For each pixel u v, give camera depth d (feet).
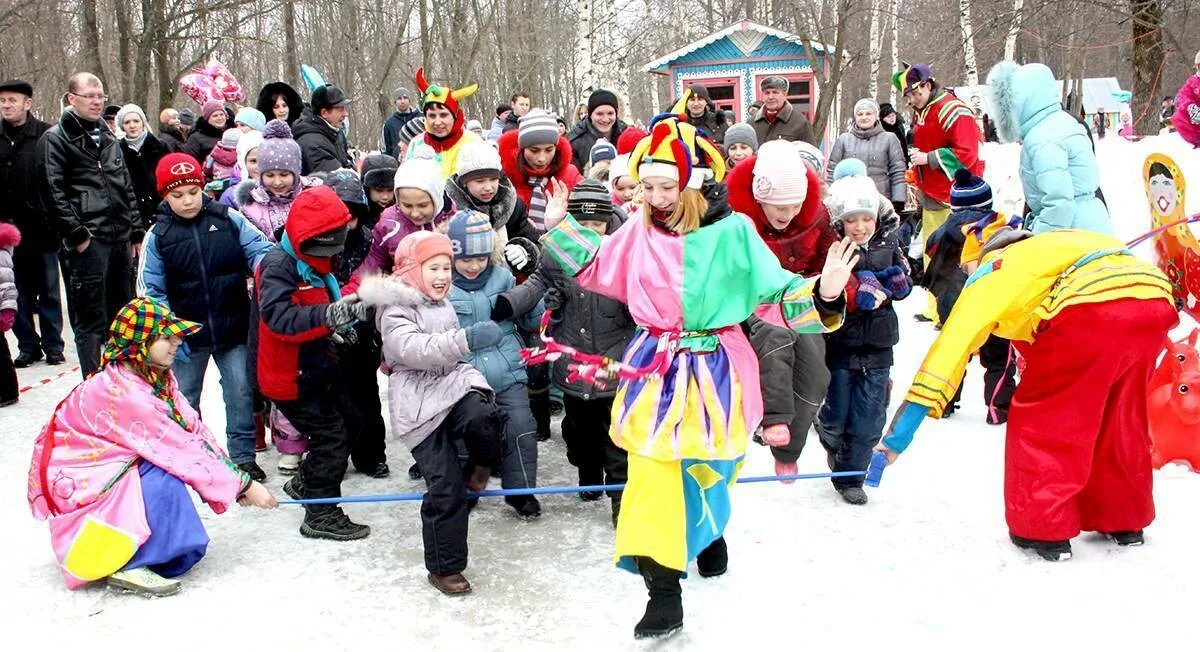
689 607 12.60
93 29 62.13
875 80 74.54
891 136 30.53
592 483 16.28
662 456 11.21
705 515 11.66
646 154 11.43
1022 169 19.07
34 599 13.21
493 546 14.71
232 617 12.65
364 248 17.98
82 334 23.07
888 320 15.29
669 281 11.44
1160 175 18.93
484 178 17.63
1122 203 29.07
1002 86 18.93
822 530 14.79
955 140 27.32
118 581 13.32
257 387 15.15
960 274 20.52
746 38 63.10
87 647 11.96
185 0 65.72
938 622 12.00
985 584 12.91
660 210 11.51
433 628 12.28
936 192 28.63
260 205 20.06
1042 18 49.16
